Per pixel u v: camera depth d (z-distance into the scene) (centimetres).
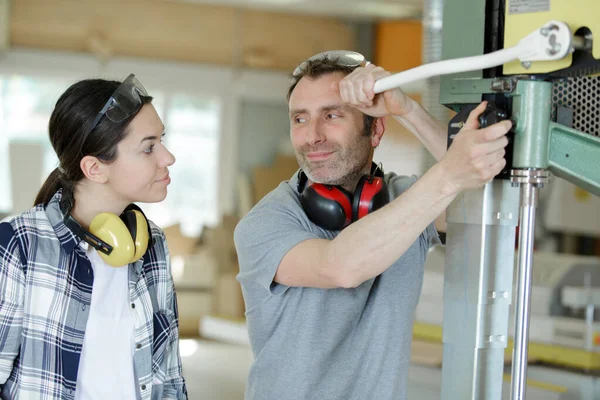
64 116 163
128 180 165
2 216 768
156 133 167
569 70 113
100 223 163
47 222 166
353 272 139
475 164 115
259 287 168
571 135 120
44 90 873
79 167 165
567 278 348
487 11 122
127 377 171
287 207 169
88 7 874
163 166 170
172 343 184
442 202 125
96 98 162
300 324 167
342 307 168
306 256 150
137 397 173
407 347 178
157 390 178
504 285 132
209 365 612
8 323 159
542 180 118
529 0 116
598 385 301
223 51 954
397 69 992
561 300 345
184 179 952
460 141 117
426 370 342
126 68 894
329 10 951
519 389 117
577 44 108
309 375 167
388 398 172
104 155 162
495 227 130
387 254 134
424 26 486
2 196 856
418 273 182
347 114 168
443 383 137
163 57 921
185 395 186
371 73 134
